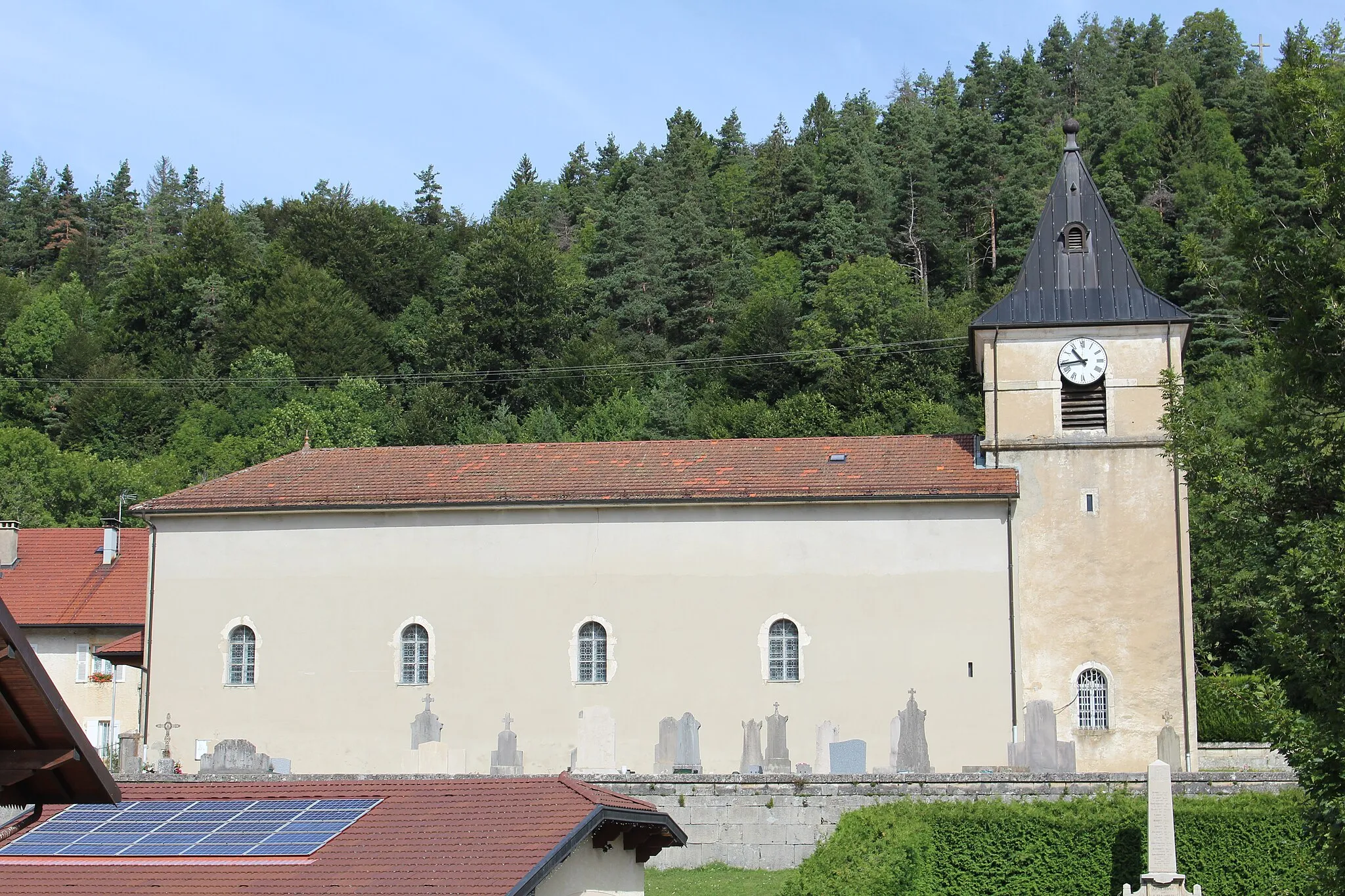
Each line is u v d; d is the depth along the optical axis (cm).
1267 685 2159
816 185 11412
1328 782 2075
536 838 2203
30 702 1501
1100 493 4256
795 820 3319
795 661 4262
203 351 9694
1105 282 4369
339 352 9712
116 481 7969
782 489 4331
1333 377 2300
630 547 4375
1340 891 2064
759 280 10688
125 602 5450
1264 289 2377
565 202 13925
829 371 8881
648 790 3381
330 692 4428
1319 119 2398
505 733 4225
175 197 15538
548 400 9162
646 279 10262
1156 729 4109
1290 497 2342
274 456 8562
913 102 14350
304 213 11231
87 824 2411
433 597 4434
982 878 2986
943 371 8775
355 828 2312
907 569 4253
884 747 4169
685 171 12494
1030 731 4038
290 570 4512
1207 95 11838
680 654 4297
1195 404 2473
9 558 5650
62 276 12356
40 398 9406
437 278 11181
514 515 4444
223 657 4491
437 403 8875
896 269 9494
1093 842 2969
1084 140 11319
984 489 4241
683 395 9194
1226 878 2900
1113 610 4184
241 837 2308
